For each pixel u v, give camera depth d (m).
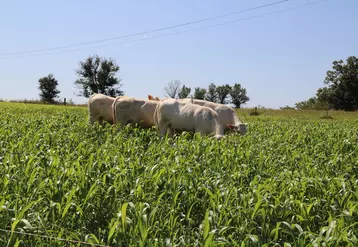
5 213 6.17
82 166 8.59
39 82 84.81
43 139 12.36
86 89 82.06
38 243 5.75
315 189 8.02
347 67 85.75
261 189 7.70
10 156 9.41
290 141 15.25
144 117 17.70
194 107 14.95
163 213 6.80
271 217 6.75
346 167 10.62
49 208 6.46
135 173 8.45
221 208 6.55
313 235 5.86
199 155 10.70
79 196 7.00
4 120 19.17
